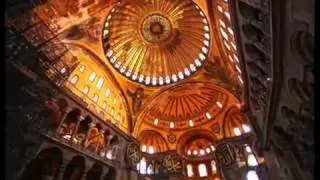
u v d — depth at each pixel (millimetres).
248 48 18219
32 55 19828
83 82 28547
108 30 30766
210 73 34688
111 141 30578
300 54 12000
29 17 20344
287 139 18844
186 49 35406
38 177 21812
